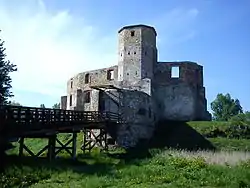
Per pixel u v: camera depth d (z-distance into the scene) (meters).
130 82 38.25
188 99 39.59
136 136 32.16
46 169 16.22
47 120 19.39
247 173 14.67
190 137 32.75
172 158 19.11
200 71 42.75
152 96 37.34
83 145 27.62
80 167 18.89
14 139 17.20
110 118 29.03
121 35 40.62
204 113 42.12
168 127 36.47
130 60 39.00
